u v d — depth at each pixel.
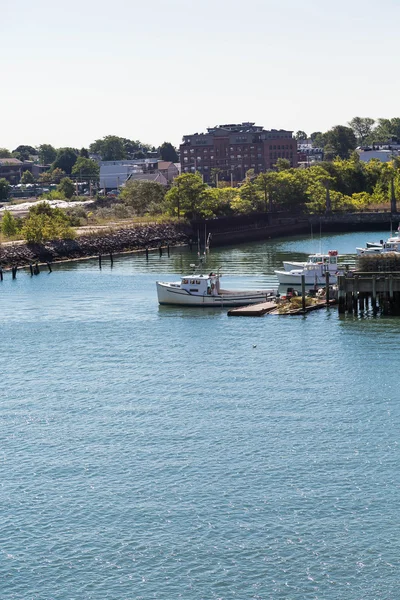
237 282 197.25
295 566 70.12
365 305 160.75
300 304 156.12
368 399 104.50
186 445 92.31
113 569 70.44
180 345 134.12
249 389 109.81
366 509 77.81
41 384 115.81
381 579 68.31
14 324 155.38
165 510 78.56
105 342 138.50
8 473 86.75
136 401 106.88
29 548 73.38
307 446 90.94
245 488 82.19
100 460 89.25
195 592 67.44
